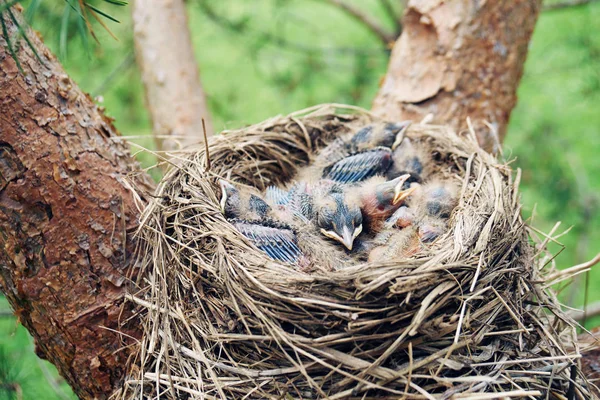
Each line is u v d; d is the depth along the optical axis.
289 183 0.55
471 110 0.56
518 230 0.49
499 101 0.57
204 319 0.47
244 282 0.46
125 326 0.47
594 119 0.76
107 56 0.70
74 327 0.47
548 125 0.72
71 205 0.47
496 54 0.56
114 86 0.74
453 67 0.56
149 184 0.50
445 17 0.56
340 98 0.73
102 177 0.48
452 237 0.48
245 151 0.54
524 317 0.48
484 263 0.46
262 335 0.46
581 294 0.76
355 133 0.55
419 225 0.51
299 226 0.51
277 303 0.46
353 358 0.45
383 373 0.45
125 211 0.48
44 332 0.47
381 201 0.52
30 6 0.41
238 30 0.73
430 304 0.45
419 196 0.53
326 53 0.75
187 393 0.46
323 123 0.57
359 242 0.51
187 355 0.46
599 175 0.75
